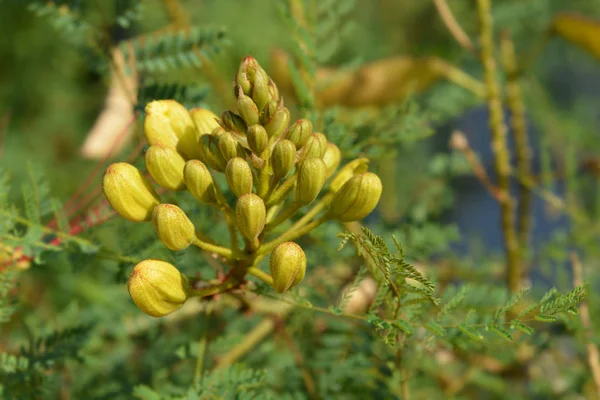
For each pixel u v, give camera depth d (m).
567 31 0.81
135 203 0.65
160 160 0.64
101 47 0.71
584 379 0.78
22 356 0.70
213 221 0.72
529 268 0.83
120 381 0.74
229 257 0.64
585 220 0.81
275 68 0.81
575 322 0.72
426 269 0.77
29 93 1.65
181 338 0.75
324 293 0.74
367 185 0.63
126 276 0.69
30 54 1.63
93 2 0.72
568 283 0.79
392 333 0.63
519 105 0.83
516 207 0.84
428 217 0.77
